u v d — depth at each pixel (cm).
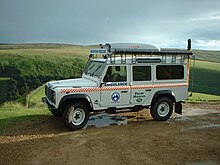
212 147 675
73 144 673
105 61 822
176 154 621
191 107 1247
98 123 898
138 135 766
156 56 914
